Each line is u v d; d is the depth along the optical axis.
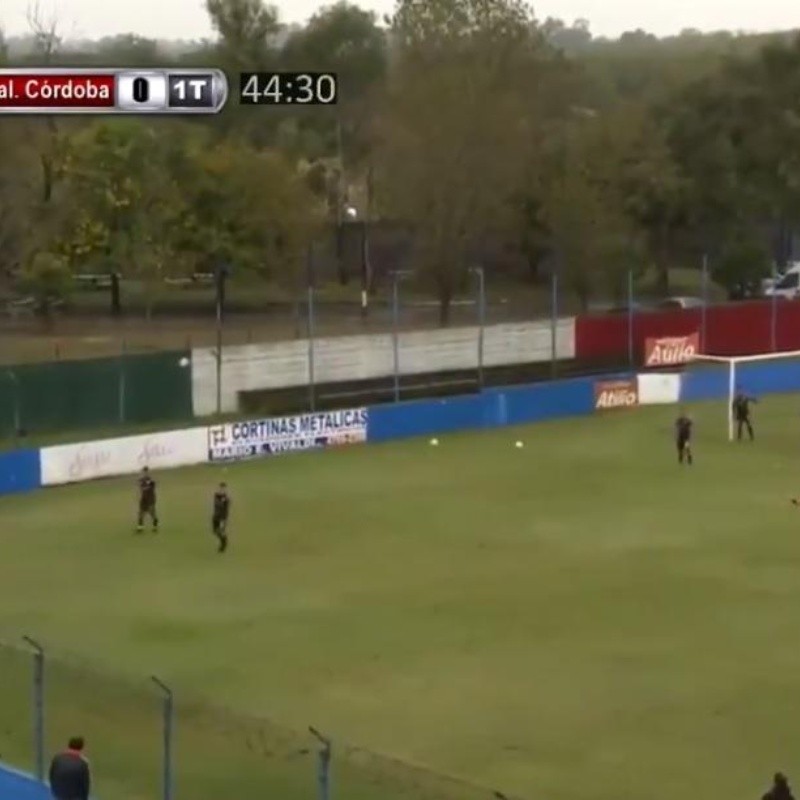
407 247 179.38
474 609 61.78
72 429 99.00
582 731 47.72
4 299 156.38
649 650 56.03
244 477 90.50
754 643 56.69
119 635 58.53
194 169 156.25
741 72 179.88
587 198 159.50
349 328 149.12
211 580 66.75
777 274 182.75
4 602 63.38
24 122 148.00
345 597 63.78
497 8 159.38
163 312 159.88
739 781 43.66
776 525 76.69
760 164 175.88
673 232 175.88
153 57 174.75
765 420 109.56
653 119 179.12
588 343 122.31
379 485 87.81
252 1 185.75
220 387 104.50
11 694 46.53
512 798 40.09
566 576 66.81
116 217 151.38
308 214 165.12
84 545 73.38
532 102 167.62
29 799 39.03
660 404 116.94
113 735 43.84
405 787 40.59
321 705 50.34
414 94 156.50
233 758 42.50
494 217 159.25
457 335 117.06
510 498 83.88
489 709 49.88
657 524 77.00
